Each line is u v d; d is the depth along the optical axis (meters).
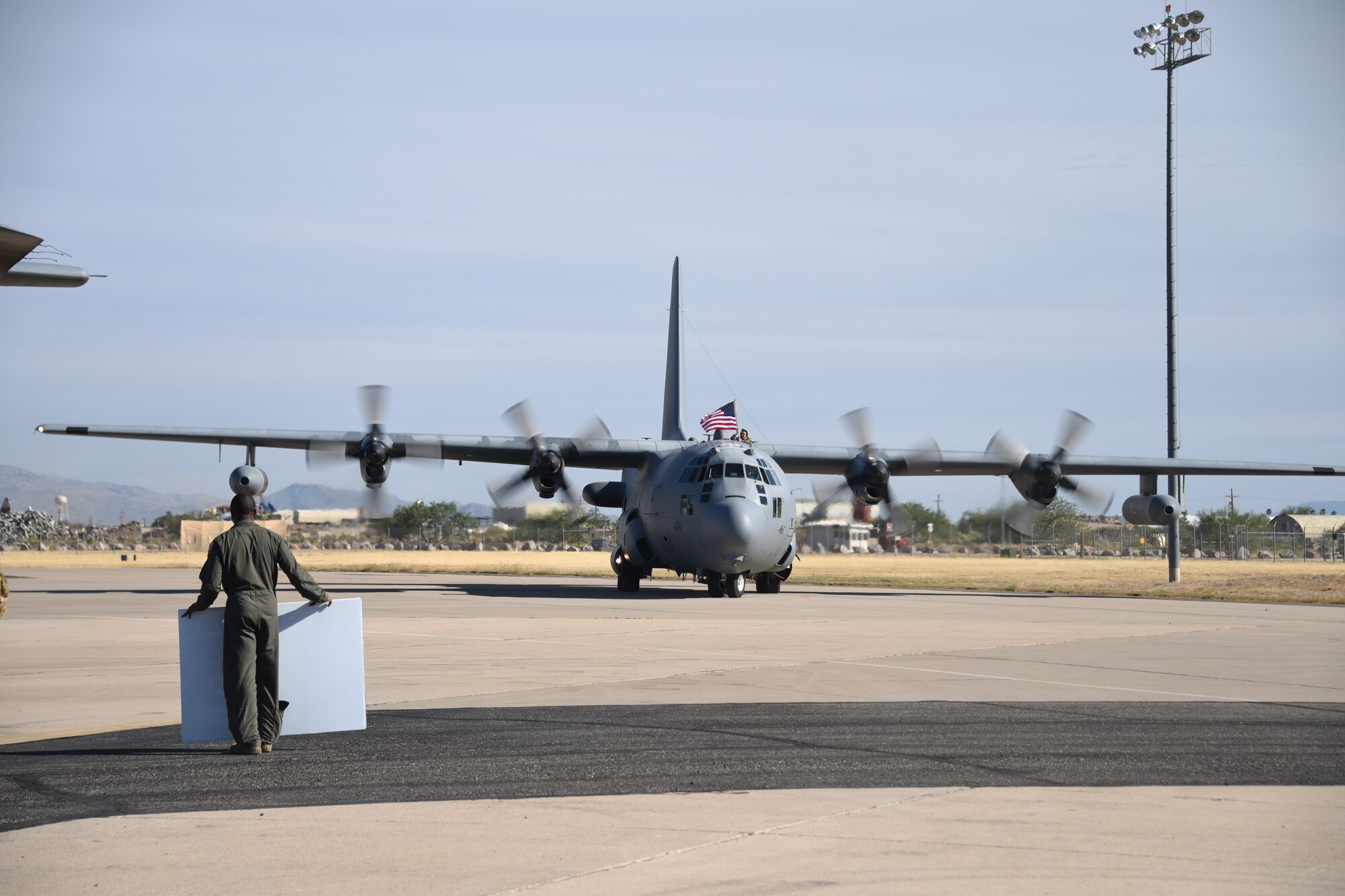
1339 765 10.20
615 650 19.66
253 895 6.67
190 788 9.27
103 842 7.71
